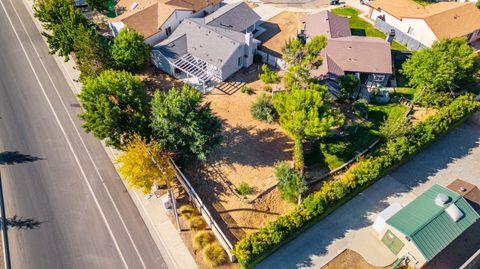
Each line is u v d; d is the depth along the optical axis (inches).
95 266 1311.5
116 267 1310.3
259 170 1594.5
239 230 1408.7
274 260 1342.3
